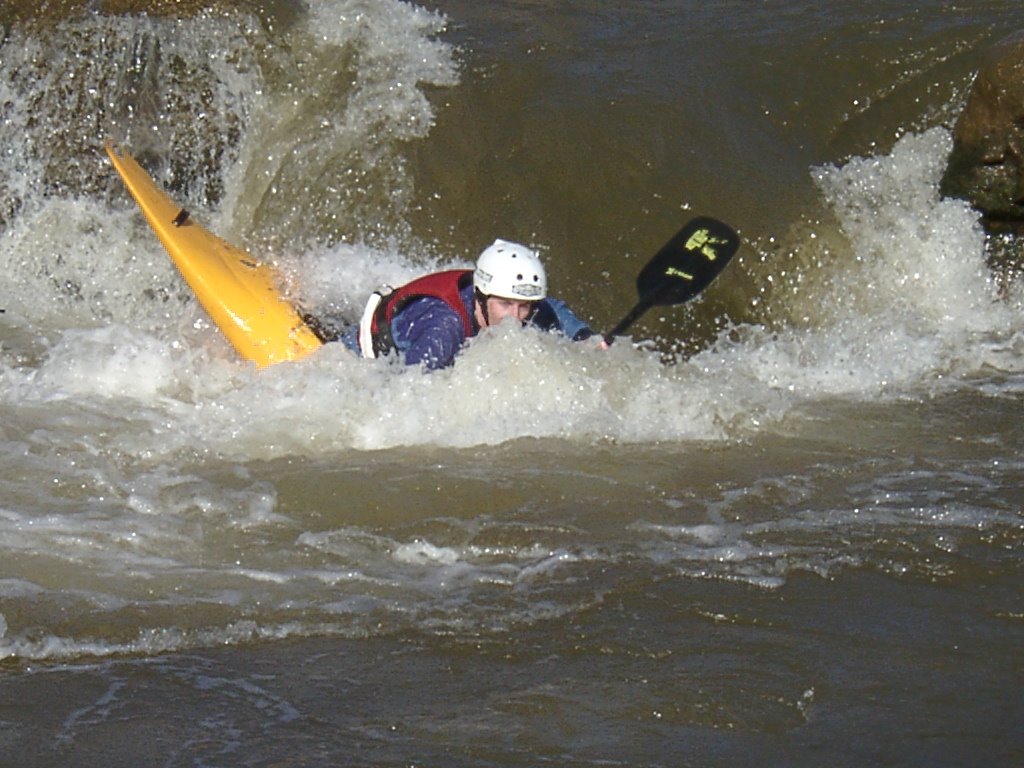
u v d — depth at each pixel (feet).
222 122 71.20
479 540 42.96
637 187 68.69
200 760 31.24
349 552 42.16
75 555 41.47
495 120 71.41
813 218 68.18
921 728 32.58
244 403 52.70
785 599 39.04
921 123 72.79
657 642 36.70
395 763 31.14
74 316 66.23
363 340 53.83
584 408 52.08
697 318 65.36
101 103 70.49
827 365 59.93
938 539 42.65
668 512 44.98
